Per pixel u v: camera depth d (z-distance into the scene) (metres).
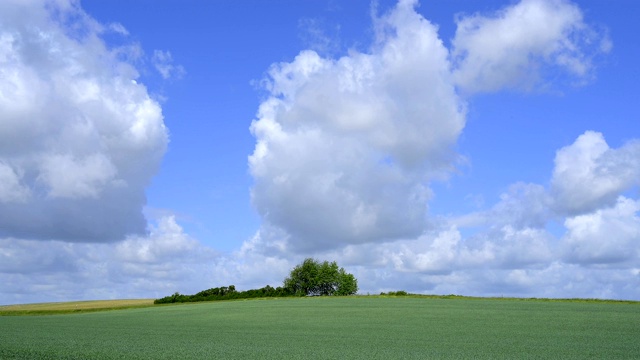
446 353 24.17
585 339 30.28
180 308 68.50
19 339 30.20
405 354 23.78
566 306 58.59
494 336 31.89
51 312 74.00
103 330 37.44
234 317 49.97
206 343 28.00
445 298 80.00
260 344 27.64
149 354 23.17
